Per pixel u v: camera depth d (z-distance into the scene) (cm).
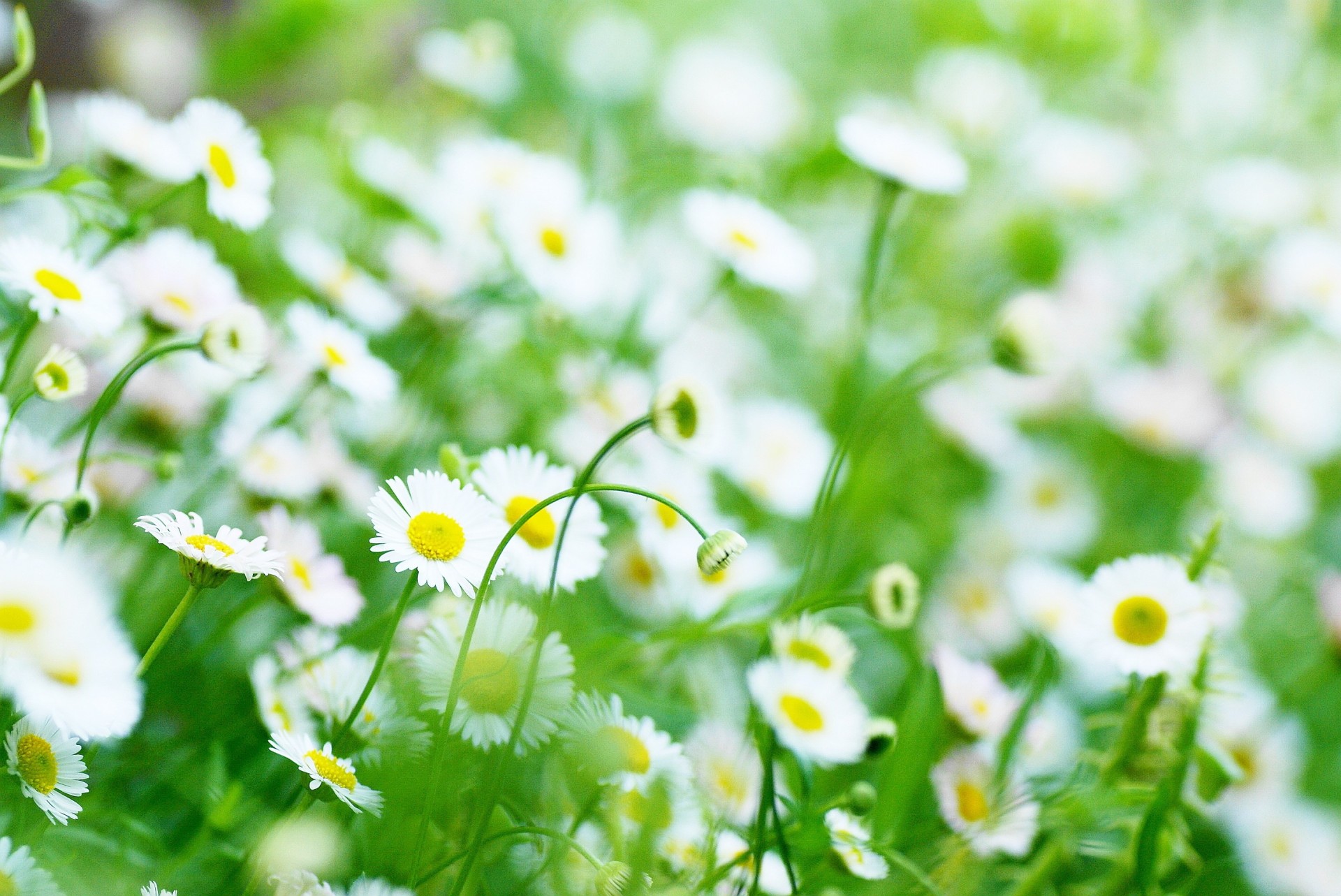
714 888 71
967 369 109
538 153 112
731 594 79
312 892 68
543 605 70
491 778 70
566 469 72
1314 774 91
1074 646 83
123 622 76
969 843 74
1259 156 144
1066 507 105
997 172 129
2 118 109
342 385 76
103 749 74
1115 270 128
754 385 105
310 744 69
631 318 86
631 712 76
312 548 73
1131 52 140
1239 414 119
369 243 95
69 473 73
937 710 74
